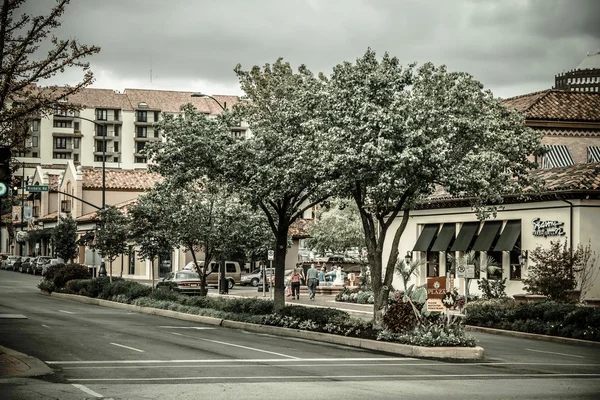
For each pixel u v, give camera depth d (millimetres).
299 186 27203
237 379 14664
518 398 13078
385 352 21422
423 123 23500
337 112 23703
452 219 41531
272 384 14039
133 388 13258
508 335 29672
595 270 33562
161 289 38438
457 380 15562
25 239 92062
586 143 47281
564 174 35844
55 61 18922
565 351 23781
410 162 21859
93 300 41938
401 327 22344
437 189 44625
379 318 24266
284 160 26344
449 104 25750
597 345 25797
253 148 27719
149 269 68062
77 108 19922
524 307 30172
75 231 70812
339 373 16125
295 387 13703
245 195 28047
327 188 24953
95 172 77250
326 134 23953
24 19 18250
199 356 18562
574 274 33312
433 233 43000
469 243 39531
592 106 48625
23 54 18453
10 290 52375
